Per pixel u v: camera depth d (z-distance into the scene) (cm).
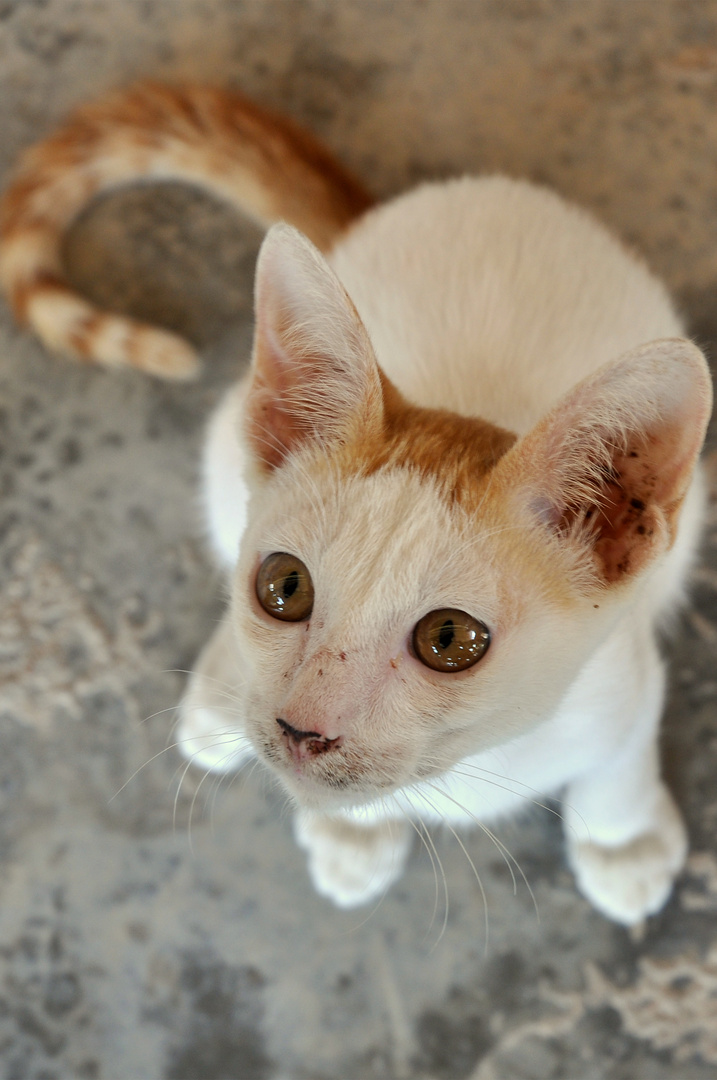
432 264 51
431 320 50
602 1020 55
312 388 44
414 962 56
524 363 48
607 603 42
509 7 65
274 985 56
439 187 54
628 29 64
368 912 56
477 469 42
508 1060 55
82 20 67
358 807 45
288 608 43
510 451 41
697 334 60
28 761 58
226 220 63
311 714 41
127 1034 56
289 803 52
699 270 61
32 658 59
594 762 48
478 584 41
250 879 57
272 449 45
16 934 57
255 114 58
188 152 58
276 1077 55
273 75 65
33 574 60
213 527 55
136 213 64
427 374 48
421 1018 55
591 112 63
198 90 58
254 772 57
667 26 64
